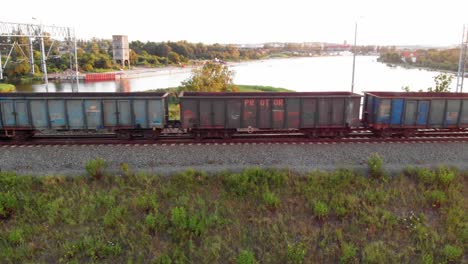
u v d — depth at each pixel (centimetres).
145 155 1577
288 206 1267
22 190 1315
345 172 1417
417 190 1345
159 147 1677
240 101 1750
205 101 1741
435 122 1859
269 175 1379
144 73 10731
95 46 14012
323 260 1096
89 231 1156
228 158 1555
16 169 1457
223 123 1769
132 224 1185
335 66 14925
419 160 1549
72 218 1198
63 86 7388
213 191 1334
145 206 1228
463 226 1182
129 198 1266
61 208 1228
